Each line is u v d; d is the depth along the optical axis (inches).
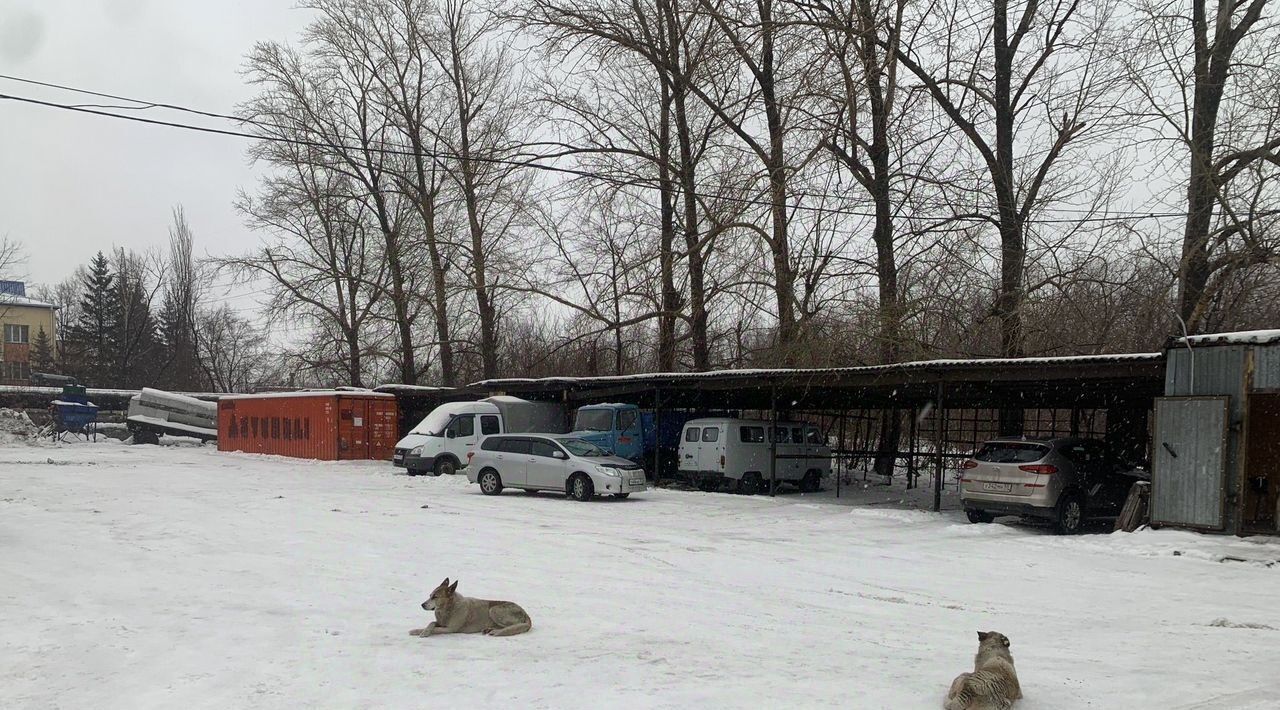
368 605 362.0
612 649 288.8
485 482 912.9
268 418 1579.7
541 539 579.8
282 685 248.2
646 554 526.0
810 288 1163.9
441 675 256.1
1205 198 860.6
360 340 1887.3
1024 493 645.3
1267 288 917.2
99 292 2800.2
